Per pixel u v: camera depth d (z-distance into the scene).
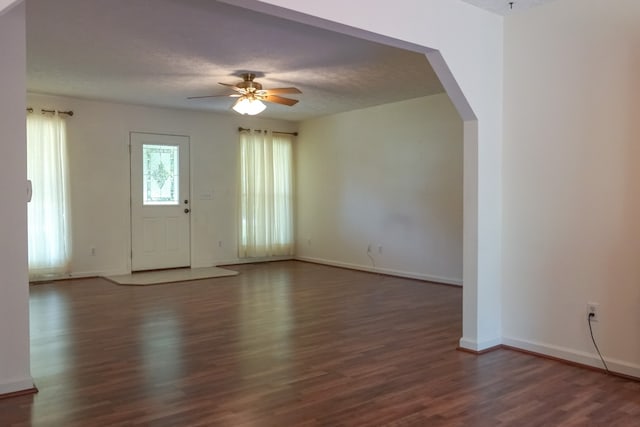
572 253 3.54
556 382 3.19
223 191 8.35
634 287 3.25
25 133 3.01
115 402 2.88
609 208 3.36
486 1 3.58
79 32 4.05
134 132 7.46
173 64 5.04
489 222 3.87
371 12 3.02
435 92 6.50
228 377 3.28
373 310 5.18
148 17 3.70
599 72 3.38
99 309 5.21
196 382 3.19
